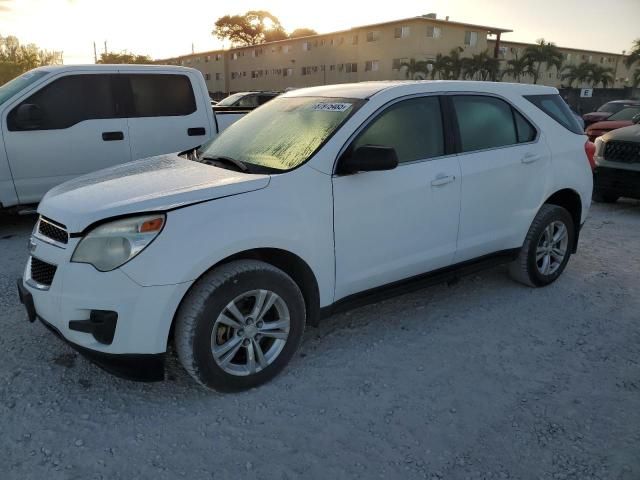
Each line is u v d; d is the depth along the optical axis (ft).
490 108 13.64
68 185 11.03
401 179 11.53
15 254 18.21
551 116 15.10
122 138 22.03
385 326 12.94
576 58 218.59
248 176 10.20
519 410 9.63
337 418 9.36
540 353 11.69
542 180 14.42
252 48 211.82
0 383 10.23
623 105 66.49
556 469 8.20
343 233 10.81
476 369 11.01
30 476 7.91
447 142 12.59
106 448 8.54
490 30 164.14
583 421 9.33
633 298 14.83
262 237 9.58
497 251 14.02
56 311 9.15
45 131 20.43
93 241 8.84
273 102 13.87
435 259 12.54
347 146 10.90
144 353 8.91
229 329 9.81
